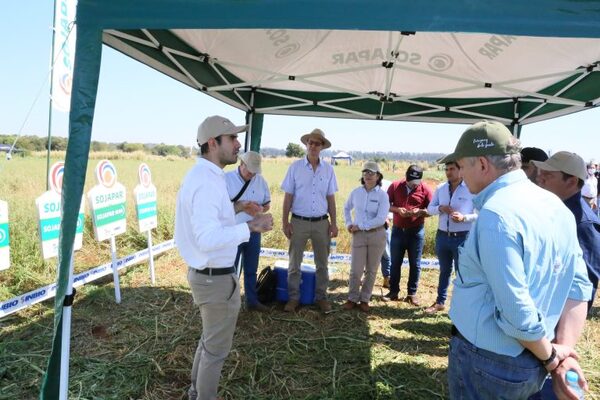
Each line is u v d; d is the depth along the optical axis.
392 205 5.04
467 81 4.13
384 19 1.83
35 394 2.86
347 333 4.06
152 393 2.92
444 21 1.80
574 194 2.19
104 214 4.48
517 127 5.48
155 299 4.74
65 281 2.15
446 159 1.67
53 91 3.68
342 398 2.95
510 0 1.76
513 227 1.38
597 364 3.61
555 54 3.58
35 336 3.64
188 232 2.36
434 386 3.16
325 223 4.46
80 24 1.99
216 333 2.44
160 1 1.94
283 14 1.88
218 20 1.92
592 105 4.02
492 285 1.40
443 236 4.55
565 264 1.54
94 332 3.81
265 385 3.11
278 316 4.42
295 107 5.70
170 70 3.65
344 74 4.62
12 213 7.21
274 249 7.59
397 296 5.18
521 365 1.49
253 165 3.96
